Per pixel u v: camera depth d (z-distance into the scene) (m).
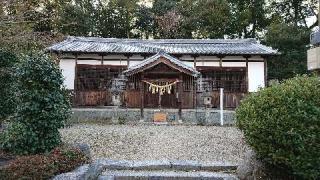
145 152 9.80
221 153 9.70
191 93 18.20
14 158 6.74
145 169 7.67
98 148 10.23
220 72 19.58
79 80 19.33
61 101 7.52
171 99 18.52
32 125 7.05
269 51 18.89
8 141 7.01
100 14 32.44
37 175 5.87
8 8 12.02
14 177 5.77
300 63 26.45
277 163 5.98
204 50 19.55
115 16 32.69
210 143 11.14
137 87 18.56
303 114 5.54
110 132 13.27
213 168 7.66
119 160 8.12
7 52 9.50
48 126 7.17
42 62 7.29
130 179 7.07
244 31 34.34
